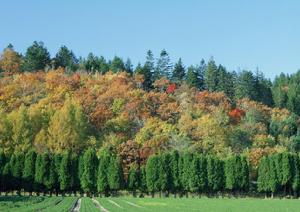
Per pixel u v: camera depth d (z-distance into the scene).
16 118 185.50
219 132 198.88
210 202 123.19
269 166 160.38
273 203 120.94
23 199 118.12
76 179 155.38
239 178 157.62
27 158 154.88
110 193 157.75
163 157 157.12
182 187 156.50
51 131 187.88
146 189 157.25
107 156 156.38
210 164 158.00
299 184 158.88
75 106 196.12
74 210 90.56
